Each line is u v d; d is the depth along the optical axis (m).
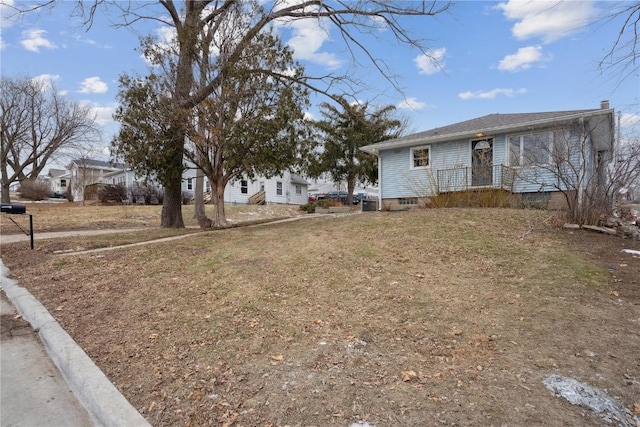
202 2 12.05
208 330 3.43
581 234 6.80
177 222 12.70
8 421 2.31
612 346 2.85
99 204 26.17
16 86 24.53
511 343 2.92
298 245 6.95
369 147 16.50
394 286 4.40
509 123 13.12
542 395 2.24
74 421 2.33
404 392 2.29
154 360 2.92
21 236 10.84
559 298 3.81
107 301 4.47
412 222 8.60
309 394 2.32
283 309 3.86
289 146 10.81
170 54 10.40
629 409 2.12
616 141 7.84
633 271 4.57
